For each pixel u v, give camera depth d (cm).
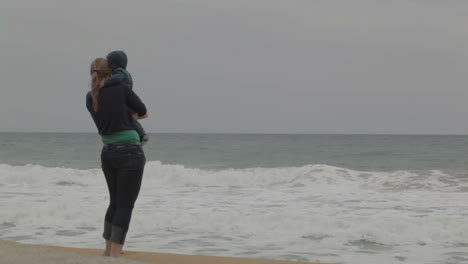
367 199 1156
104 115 389
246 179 1603
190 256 561
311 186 1445
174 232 791
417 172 1656
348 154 3003
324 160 2642
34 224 839
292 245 701
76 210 918
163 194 1273
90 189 1353
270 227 818
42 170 1741
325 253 653
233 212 964
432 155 2872
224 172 1700
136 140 398
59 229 800
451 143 4906
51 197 1158
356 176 1587
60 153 3025
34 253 335
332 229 788
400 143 4969
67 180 1555
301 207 1037
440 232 755
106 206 986
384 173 1634
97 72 396
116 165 394
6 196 1177
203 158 2808
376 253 655
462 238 737
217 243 709
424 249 680
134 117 404
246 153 3155
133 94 396
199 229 813
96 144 4303
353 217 873
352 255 643
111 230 418
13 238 733
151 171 1686
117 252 402
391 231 779
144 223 841
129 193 401
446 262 607
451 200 1130
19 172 1672
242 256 630
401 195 1224
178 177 1630
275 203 1098
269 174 1648
